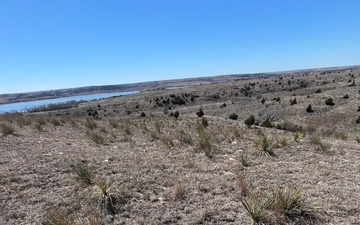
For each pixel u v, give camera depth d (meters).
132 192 5.44
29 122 13.71
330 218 4.61
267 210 4.72
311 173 6.71
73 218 4.43
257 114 42.88
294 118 37.59
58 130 12.16
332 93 47.88
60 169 6.53
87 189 5.34
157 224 4.44
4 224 4.34
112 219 4.56
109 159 7.44
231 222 4.50
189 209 4.91
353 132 26.31
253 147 9.20
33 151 8.01
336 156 8.38
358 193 5.55
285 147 9.30
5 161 6.98
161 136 10.97
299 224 4.42
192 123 16.88
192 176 6.38
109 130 12.56
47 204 4.94
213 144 9.45
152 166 6.98
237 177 6.25
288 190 5.14
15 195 5.24
